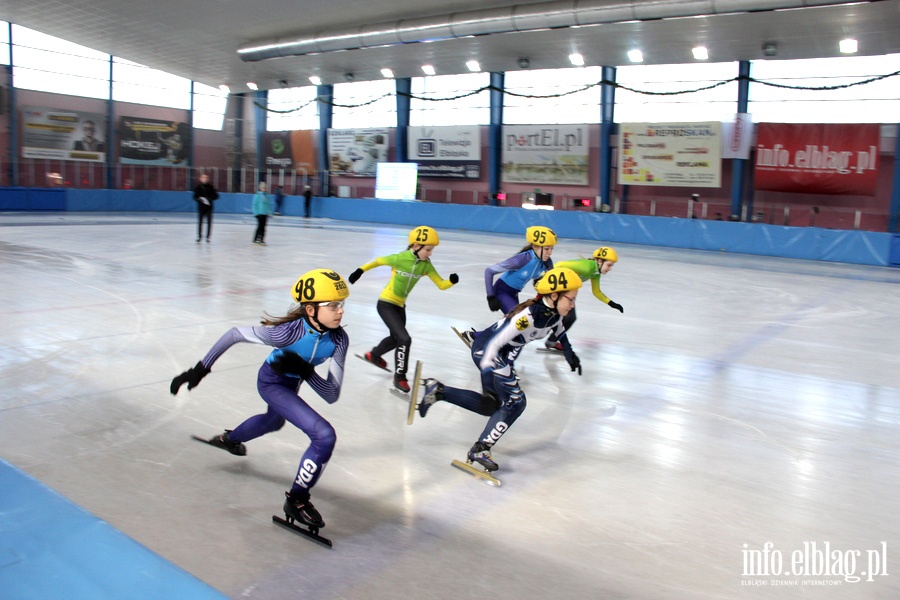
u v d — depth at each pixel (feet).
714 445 16.61
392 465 14.66
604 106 87.30
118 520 11.64
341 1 73.61
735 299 40.55
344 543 11.26
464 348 25.26
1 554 9.94
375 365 22.71
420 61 91.76
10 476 12.73
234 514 12.08
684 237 78.79
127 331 25.58
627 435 17.11
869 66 73.31
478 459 14.30
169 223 83.56
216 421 16.69
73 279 36.99
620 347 26.91
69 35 97.60
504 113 96.63
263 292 35.50
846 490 14.25
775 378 23.00
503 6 69.15
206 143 122.83
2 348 22.44
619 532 12.07
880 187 75.46
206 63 104.58
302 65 99.55
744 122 78.43
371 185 109.81
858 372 24.17
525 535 11.82
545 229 23.84
